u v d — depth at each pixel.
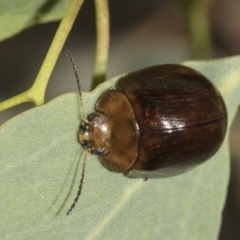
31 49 0.13
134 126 0.11
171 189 0.11
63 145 0.10
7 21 0.11
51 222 0.10
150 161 0.11
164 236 0.11
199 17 0.12
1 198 0.10
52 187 0.10
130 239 0.11
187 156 0.11
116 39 0.13
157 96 0.11
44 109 0.10
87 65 0.13
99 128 0.10
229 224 0.13
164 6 0.13
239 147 0.13
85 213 0.10
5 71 0.13
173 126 0.11
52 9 0.11
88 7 0.13
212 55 0.13
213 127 0.11
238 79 0.11
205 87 0.11
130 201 0.11
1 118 0.13
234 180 0.13
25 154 0.10
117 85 0.11
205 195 0.11
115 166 0.11
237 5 0.13
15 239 0.10
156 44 0.13
